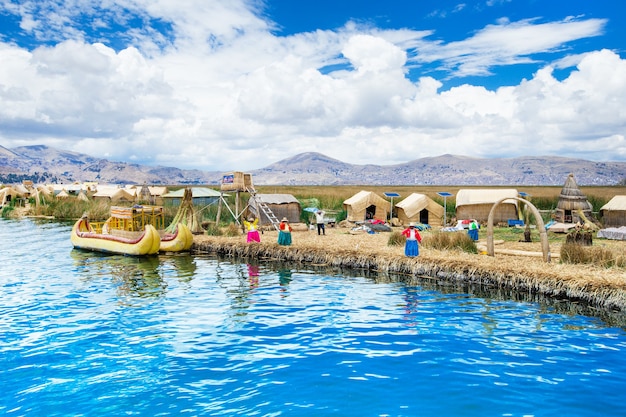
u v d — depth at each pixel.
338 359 9.53
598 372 8.80
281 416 7.25
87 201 56.44
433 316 12.55
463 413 7.29
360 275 18.09
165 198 49.38
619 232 22.55
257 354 9.86
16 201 67.56
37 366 9.33
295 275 18.31
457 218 31.30
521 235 25.50
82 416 7.35
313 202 41.38
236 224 30.62
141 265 20.97
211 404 7.68
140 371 9.03
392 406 7.53
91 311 13.32
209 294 15.31
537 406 7.50
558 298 14.08
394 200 44.69
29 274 18.95
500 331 11.25
